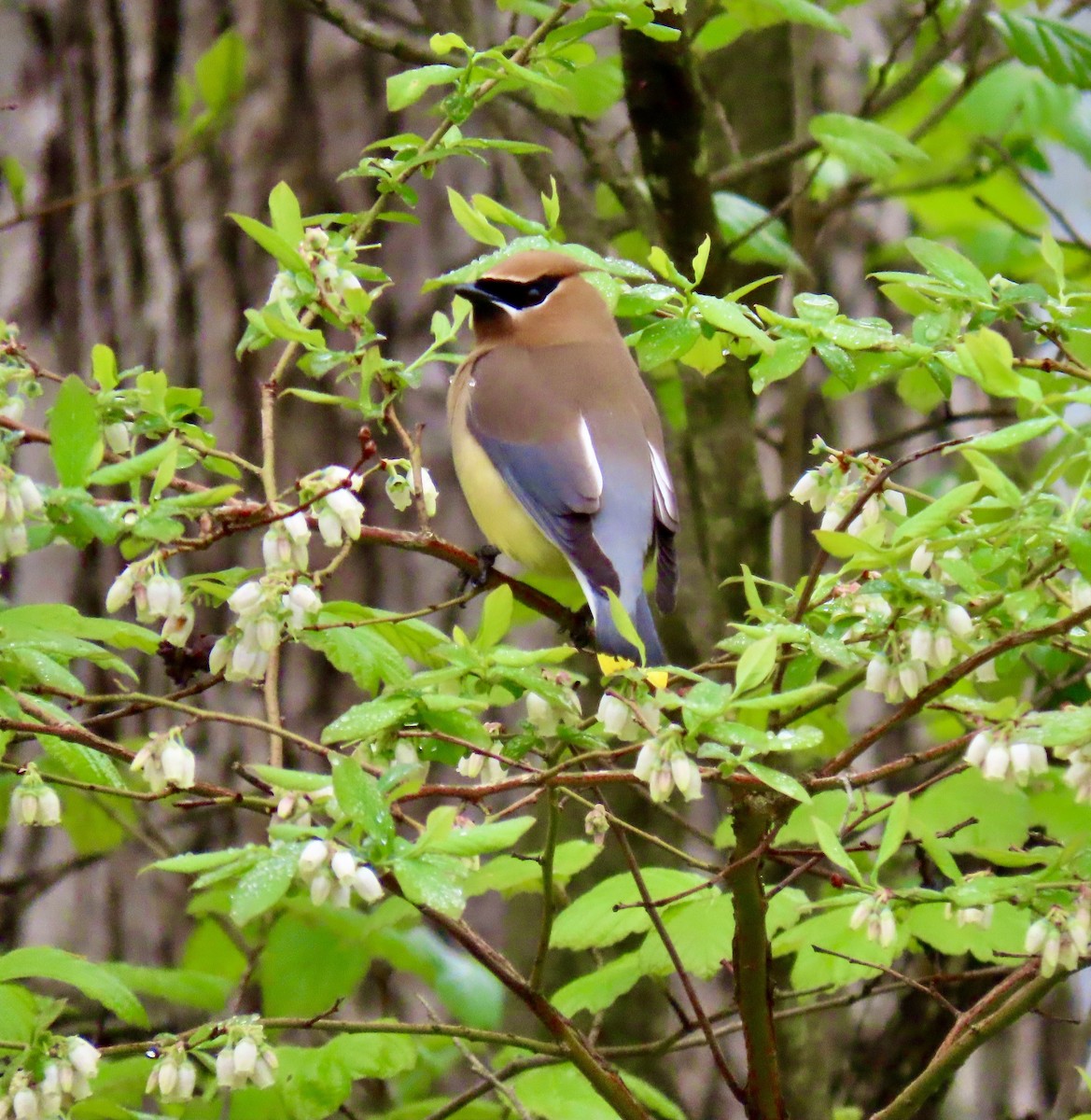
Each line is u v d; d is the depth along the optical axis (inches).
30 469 525.7
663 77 389.7
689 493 448.8
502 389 382.6
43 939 529.0
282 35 505.4
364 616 274.2
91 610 530.0
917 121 571.5
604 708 226.7
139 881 524.4
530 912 447.5
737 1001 265.9
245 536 490.3
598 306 406.3
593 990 324.8
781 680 253.1
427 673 247.1
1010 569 238.8
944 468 548.7
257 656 243.8
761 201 526.3
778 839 325.4
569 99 354.3
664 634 453.4
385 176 301.7
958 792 323.0
